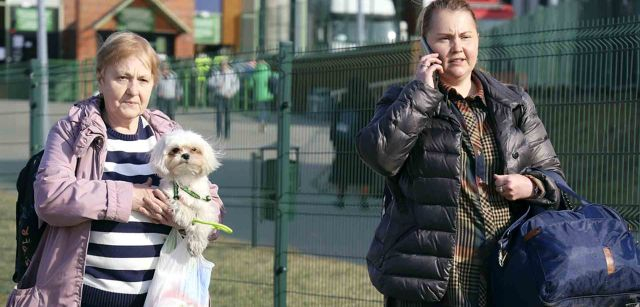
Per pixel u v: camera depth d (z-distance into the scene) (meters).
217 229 6.02
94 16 53.28
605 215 5.41
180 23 55.03
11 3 54.53
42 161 5.55
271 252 12.95
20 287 5.72
